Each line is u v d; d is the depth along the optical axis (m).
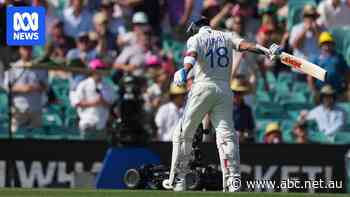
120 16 59.38
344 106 55.59
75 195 27.03
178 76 32.53
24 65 52.03
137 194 27.38
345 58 57.47
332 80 56.28
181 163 33.88
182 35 59.56
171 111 51.69
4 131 53.44
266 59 56.78
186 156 33.75
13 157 45.91
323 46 56.69
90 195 27.06
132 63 56.91
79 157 45.97
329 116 54.59
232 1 57.84
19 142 45.97
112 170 43.97
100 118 54.00
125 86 43.97
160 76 55.84
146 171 38.69
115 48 58.19
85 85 54.22
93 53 57.44
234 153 32.78
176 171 34.00
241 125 50.25
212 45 32.88
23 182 45.91
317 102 56.53
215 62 32.81
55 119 54.44
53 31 58.31
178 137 33.72
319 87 56.53
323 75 32.38
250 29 58.69
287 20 59.03
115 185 43.91
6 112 53.66
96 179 44.75
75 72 54.81
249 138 50.50
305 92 56.94
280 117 56.31
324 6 58.69
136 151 43.97
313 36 58.00
